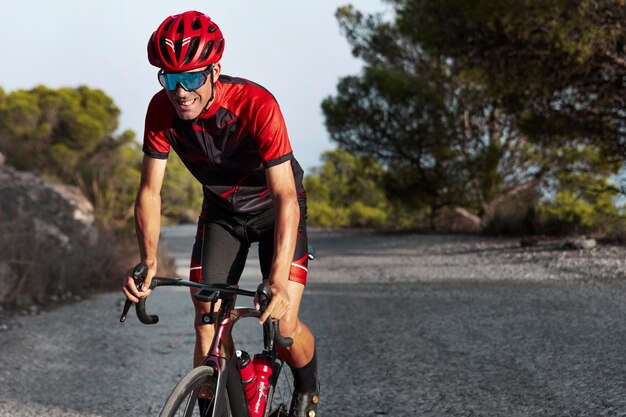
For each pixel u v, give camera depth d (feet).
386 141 71.10
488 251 46.42
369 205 112.06
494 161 68.59
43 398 15.16
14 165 56.08
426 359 17.42
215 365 8.85
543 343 18.24
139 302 9.18
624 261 34.53
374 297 28.71
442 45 49.49
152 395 15.37
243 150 9.99
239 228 10.80
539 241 49.47
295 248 9.92
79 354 19.47
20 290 28.09
